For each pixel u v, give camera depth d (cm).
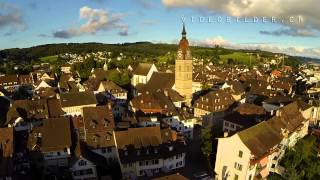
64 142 7556
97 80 17188
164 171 7350
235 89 14200
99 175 7075
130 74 19425
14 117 9794
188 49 13362
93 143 7706
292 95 14350
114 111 11881
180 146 7662
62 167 7319
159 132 7650
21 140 7894
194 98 14938
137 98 11200
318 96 14338
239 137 6500
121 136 7412
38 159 7319
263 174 7044
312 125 11338
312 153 8438
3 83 18612
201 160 8144
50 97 12912
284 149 7962
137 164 7050
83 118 8288
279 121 8319
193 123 10706
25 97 15350
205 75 19525
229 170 6875
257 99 13850
